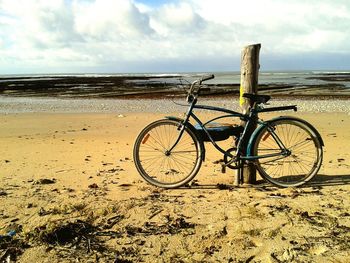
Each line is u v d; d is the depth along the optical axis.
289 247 3.09
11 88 38.41
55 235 3.34
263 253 3.03
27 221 3.75
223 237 3.32
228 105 19.23
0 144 8.48
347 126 10.82
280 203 4.08
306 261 2.87
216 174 5.45
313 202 4.09
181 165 6.04
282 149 4.79
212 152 7.16
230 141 8.32
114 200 4.32
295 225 3.50
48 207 4.13
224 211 3.90
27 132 10.63
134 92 29.88
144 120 13.15
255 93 4.72
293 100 21.42
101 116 14.59
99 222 3.70
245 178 4.88
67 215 3.88
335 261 2.85
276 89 30.47
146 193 4.59
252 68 4.66
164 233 3.44
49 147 7.99
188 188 4.80
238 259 2.96
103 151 7.45
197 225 3.58
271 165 5.57
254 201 4.17
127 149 7.62
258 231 3.39
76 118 14.03
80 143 8.50
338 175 5.20
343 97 22.58
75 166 6.12
